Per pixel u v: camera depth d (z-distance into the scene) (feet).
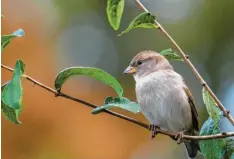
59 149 36.40
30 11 41.52
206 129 18.10
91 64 49.37
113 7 17.22
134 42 49.47
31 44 39.81
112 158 37.96
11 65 38.29
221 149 18.07
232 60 48.62
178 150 42.04
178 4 50.16
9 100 14.69
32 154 35.81
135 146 38.68
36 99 36.73
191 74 48.85
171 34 48.85
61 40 46.14
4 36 15.74
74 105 37.52
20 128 35.47
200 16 48.98
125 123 38.45
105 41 50.39
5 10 40.47
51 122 36.50
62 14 47.14
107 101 16.88
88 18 49.47
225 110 16.69
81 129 37.17
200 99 47.75
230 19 48.55
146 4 51.26
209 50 48.80
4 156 35.27
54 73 39.65
